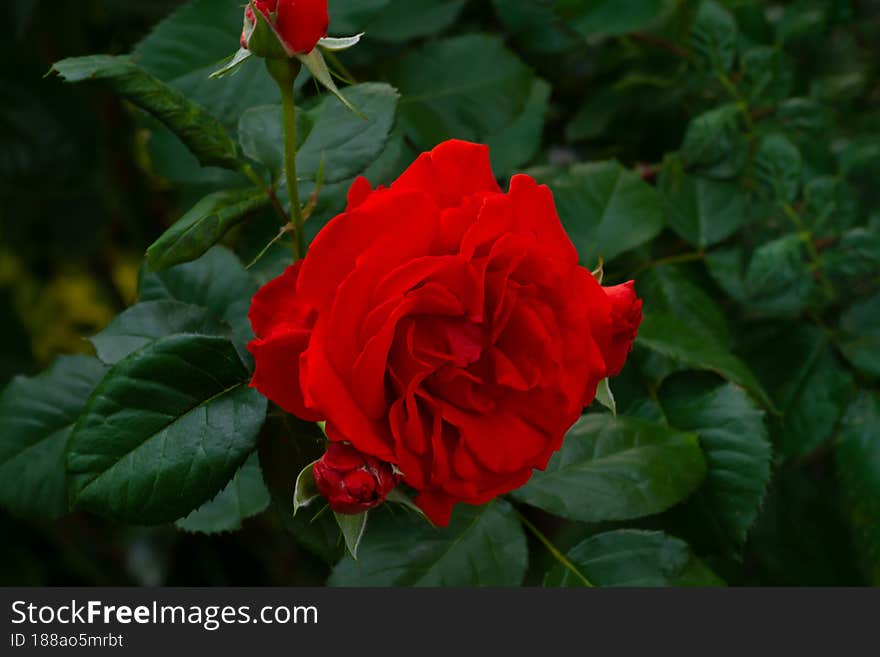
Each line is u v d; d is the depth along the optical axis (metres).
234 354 0.59
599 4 0.71
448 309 0.54
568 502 0.62
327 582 0.61
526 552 0.62
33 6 0.77
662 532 0.63
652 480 0.62
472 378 0.53
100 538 0.99
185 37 0.64
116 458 0.57
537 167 0.72
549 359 0.54
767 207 0.74
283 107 0.56
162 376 0.58
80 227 0.95
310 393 0.52
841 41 0.82
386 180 0.66
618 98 0.77
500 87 0.70
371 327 0.53
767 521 0.77
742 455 0.65
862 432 0.70
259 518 0.86
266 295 0.55
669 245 0.74
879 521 0.69
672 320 0.68
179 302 0.61
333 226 0.53
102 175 0.91
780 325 0.73
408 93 0.69
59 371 0.65
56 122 0.87
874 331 0.72
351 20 0.66
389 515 0.62
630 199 0.69
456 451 0.54
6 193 0.91
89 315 1.22
